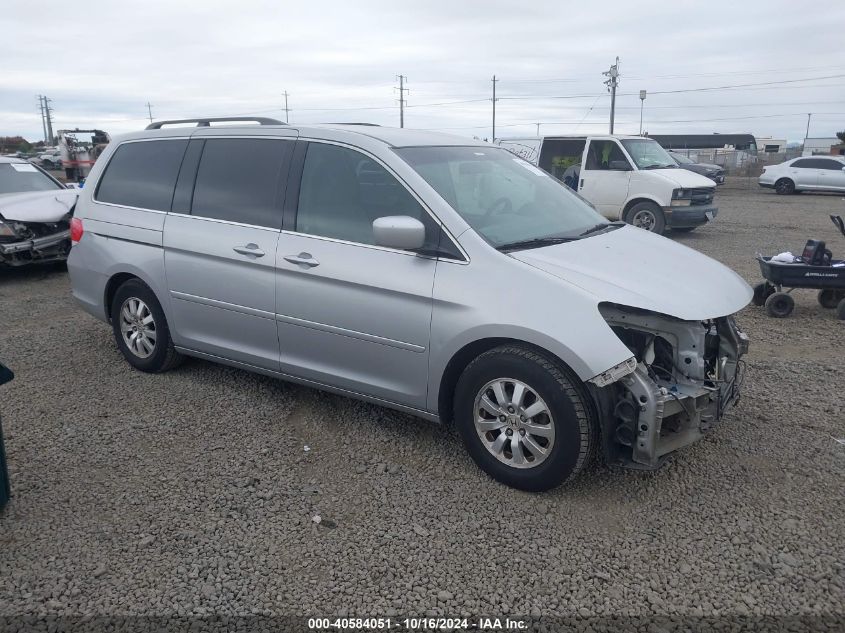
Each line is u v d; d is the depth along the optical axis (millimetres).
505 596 2977
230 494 3779
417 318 3898
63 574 3111
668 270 3949
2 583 3051
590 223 4684
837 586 3023
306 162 4520
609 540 3355
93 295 5703
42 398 5098
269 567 3170
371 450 4281
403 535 3404
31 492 3787
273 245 4492
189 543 3342
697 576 3094
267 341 4660
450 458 4172
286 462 4141
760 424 4617
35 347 6332
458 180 4293
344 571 3143
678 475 3951
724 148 56125
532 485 3684
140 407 4926
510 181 4660
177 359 5504
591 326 3414
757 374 5609
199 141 5105
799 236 14320
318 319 4312
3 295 8719
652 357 3754
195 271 4914
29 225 9508
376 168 4215
